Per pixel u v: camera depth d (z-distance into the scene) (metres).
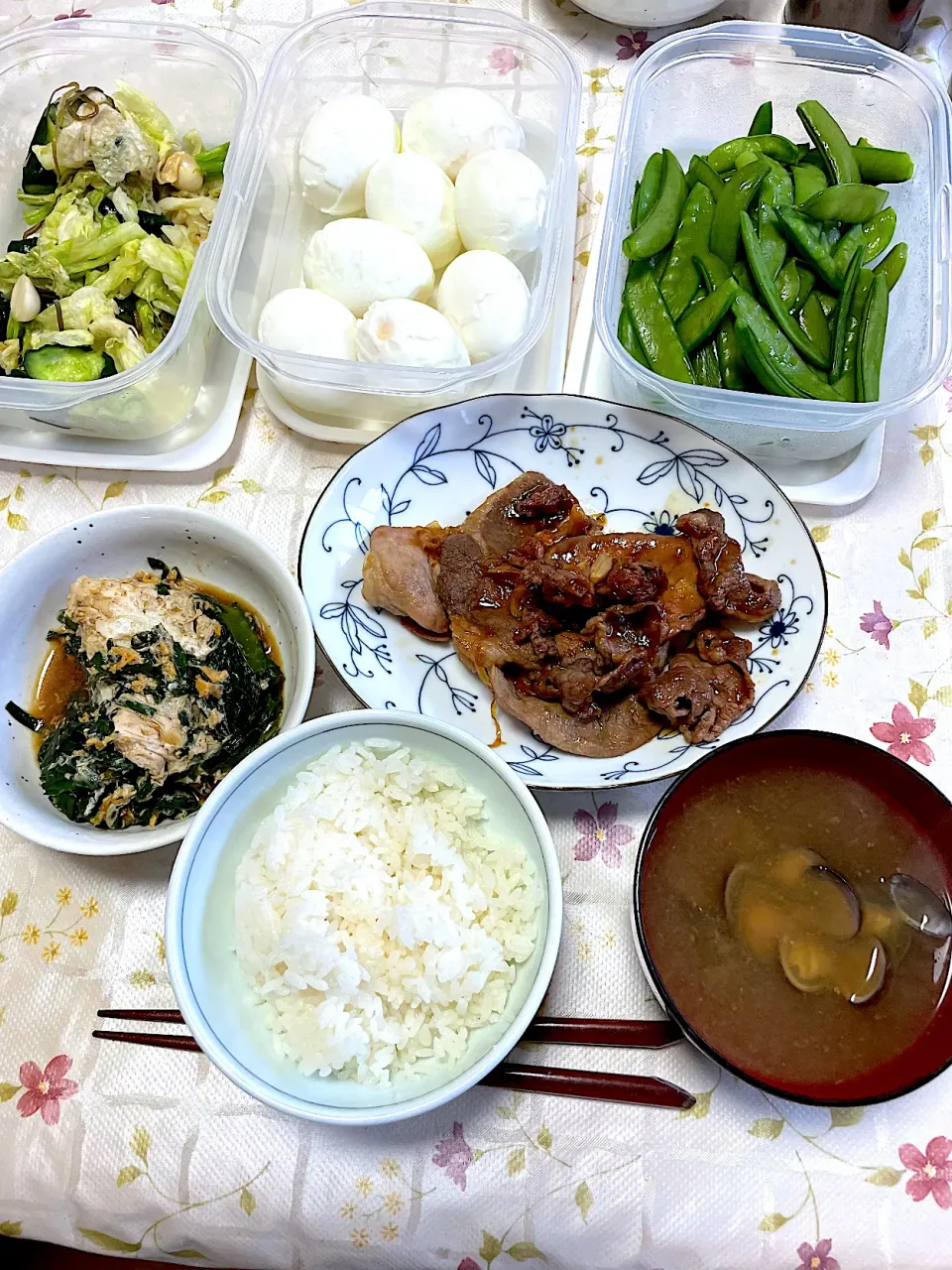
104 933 0.38
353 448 0.46
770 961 0.34
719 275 0.46
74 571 0.40
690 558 0.41
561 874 0.38
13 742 0.39
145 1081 0.35
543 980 0.30
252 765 0.33
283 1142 0.34
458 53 0.50
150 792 0.37
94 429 0.45
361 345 0.42
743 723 0.39
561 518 0.42
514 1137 0.34
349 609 0.41
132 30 0.49
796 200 0.47
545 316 0.43
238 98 0.50
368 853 0.35
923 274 0.45
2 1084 0.36
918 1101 0.34
